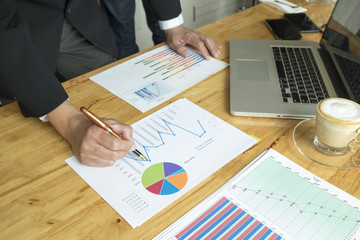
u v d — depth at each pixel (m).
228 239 0.51
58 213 0.55
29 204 0.57
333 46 0.90
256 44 1.00
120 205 0.56
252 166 0.62
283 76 0.84
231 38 1.04
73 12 1.14
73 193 0.58
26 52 0.69
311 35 1.08
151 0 1.07
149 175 0.62
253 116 0.74
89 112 0.66
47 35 1.08
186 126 0.73
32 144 0.70
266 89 0.80
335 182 0.59
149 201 0.57
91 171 0.63
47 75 0.73
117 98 0.83
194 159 0.64
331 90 0.79
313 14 1.22
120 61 1.00
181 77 0.91
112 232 0.52
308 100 0.76
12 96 0.74
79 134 0.67
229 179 0.60
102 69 0.96
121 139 0.66
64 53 1.28
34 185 0.60
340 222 0.52
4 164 0.65
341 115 0.59
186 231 0.52
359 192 0.57
